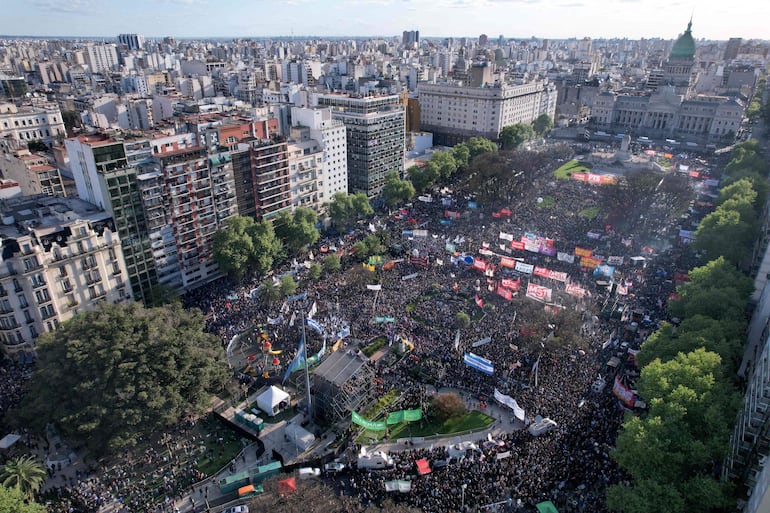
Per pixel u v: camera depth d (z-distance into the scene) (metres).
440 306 155.75
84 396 106.00
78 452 110.69
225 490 100.62
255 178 194.12
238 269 169.12
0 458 108.69
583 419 108.94
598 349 132.75
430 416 117.56
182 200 170.62
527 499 91.75
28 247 134.00
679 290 140.75
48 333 121.69
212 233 183.50
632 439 91.06
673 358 112.19
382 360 135.25
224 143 186.25
